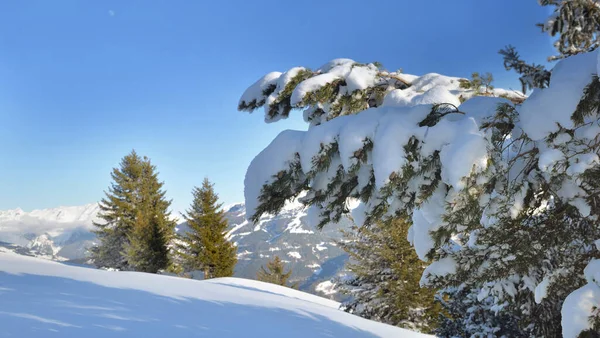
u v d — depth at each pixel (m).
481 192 2.81
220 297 7.90
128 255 33.75
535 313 4.50
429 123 3.10
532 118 2.76
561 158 2.74
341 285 15.88
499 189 3.08
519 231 3.46
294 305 8.47
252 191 3.29
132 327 4.51
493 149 2.79
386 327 8.16
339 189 3.33
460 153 2.68
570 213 3.40
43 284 6.79
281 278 38.97
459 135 2.81
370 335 7.02
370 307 14.97
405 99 3.65
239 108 4.31
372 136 3.02
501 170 2.86
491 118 2.96
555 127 2.70
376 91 4.18
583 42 4.60
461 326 13.91
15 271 8.19
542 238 3.44
